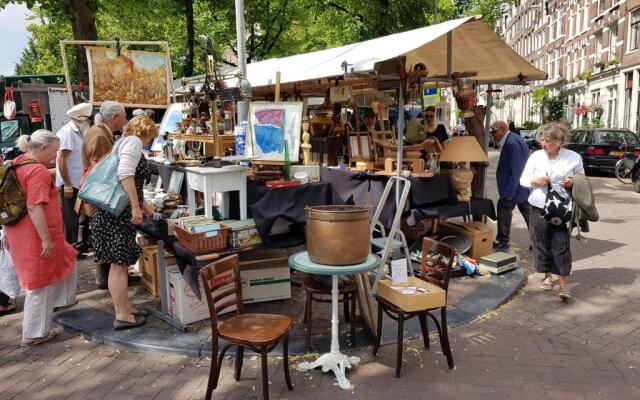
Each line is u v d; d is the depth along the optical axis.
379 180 5.27
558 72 34.91
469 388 3.36
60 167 6.01
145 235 5.06
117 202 3.88
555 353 3.87
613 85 24.67
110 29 15.95
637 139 15.26
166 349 3.88
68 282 4.64
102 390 3.41
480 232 5.91
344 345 3.94
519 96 47.34
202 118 5.17
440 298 3.52
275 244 4.28
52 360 3.86
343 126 5.82
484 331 4.27
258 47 17.59
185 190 4.95
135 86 6.36
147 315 4.48
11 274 4.64
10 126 12.77
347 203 5.52
